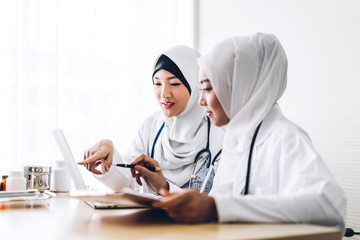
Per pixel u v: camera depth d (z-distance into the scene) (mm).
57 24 2766
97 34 2928
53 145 2705
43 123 2699
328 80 1884
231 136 1181
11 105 2594
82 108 2836
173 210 803
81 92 2842
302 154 959
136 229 738
